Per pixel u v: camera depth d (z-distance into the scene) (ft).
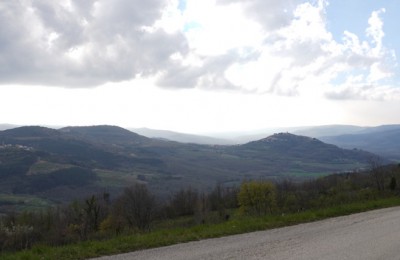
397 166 182.19
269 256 31.01
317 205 75.77
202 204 136.87
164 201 181.68
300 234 41.86
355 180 183.21
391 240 37.65
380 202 73.77
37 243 45.88
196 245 36.45
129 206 114.42
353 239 38.40
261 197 144.46
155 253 33.12
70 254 33.27
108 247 35.32
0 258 33.50
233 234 42.83
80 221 74.02
